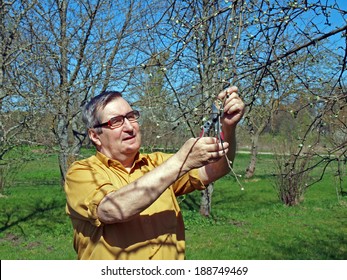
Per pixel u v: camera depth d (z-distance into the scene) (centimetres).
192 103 237
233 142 177
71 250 626
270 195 1074
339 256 577
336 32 201
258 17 212
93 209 166
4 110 580
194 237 698
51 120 646
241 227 762
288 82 244
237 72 189
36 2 623
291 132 623
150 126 392
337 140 321
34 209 912
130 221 178
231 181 1291
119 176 189
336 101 222
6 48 577
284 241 662
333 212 876
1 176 1045
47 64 603
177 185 201
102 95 194
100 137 193
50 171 1450
